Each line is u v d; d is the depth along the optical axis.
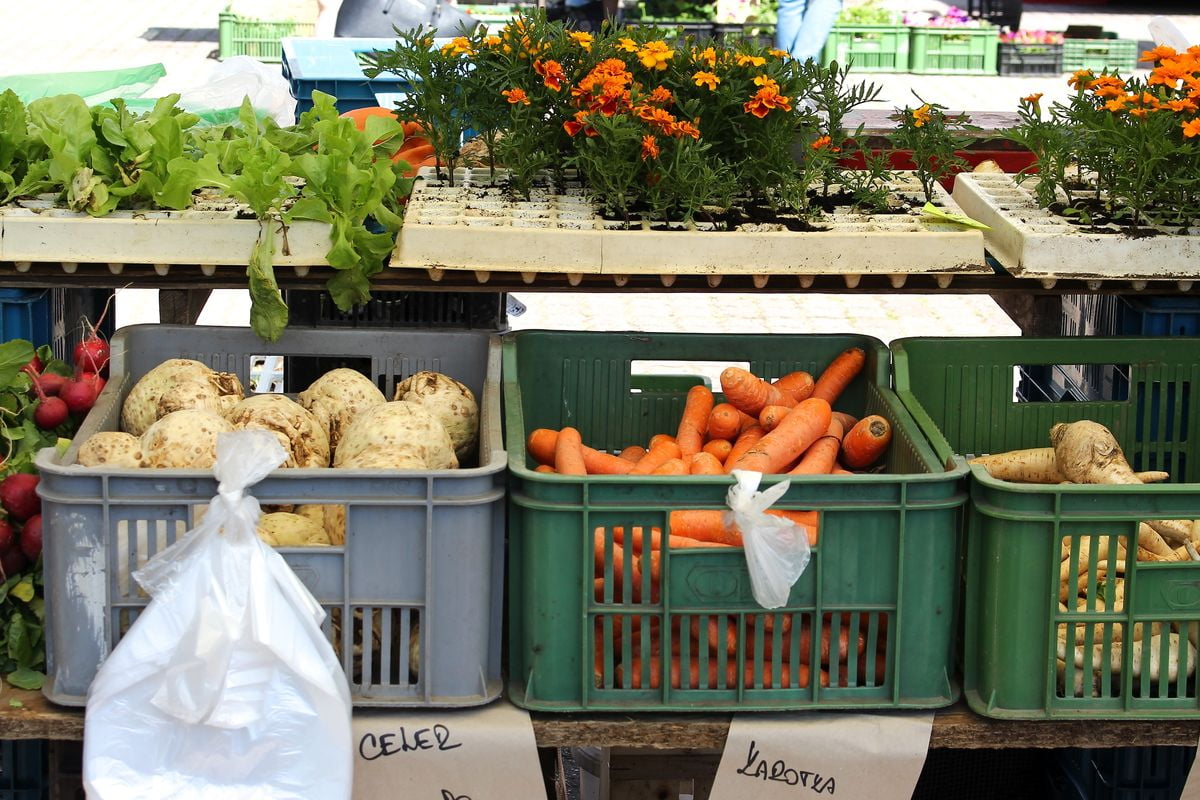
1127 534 2.30
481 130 3.15
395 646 2.35
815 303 8.09
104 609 2.24
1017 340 3.00
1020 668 2.34
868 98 3.14
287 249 2.78
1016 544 2.29
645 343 3.04
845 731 2.35
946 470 2.37
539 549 2.28
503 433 2.78
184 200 2.82
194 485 2.20
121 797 2.09
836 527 2.29
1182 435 3.06
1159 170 2.87
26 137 2.93
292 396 3.08
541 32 3.10
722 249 2.75
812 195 3.15
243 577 2.12
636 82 3.02
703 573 2.29
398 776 2.31
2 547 2.40
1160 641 2.36
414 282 2.91
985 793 3.26
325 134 2.91
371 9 6.02
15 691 2.34
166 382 2.69
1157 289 2.90
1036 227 2.82
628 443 3.09
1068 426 2.78
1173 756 3.03
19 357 2.67
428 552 2.24
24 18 15.72
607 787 2.77
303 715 2.12
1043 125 3.09
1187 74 2.88
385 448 2.49
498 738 2.31
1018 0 15.41
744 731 2.34
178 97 3.11
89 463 2.40
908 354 3.01
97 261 2.74
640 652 2.35
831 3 9.52
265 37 13.05
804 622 2.39
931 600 2.33
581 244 2.73
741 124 3.03
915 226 2.86
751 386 2.86
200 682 2.07
